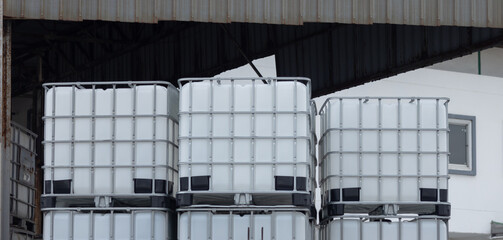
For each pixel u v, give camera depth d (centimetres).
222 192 1165
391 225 1234
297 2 1471
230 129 1180
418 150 1244
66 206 1238
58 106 1225
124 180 1199
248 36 2100
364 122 1255
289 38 2100
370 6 1497
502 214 2738
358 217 1240
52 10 1398
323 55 2098
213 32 2150
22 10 1382
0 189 1315
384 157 1246
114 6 1419
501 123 2762
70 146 1215
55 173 1212
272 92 1188
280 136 1177
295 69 2161
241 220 1168
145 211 1194
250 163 1170
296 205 1166
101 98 1221
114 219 1193
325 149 1305
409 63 1930
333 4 1484
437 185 1239
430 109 1252
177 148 1266
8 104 1353
